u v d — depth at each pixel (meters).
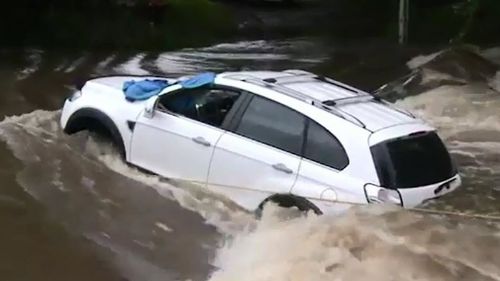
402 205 6.94
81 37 22.09
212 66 19.45
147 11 25.77
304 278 6.04
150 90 8.78
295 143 7.42
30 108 12.22
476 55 19.23
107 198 8.04
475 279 5.88
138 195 8.11
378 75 18.48
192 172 8.00
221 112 8.03
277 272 6.25
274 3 38.06
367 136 7.11
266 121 7.67
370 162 7.00
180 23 26.69
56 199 7.98
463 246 6.39
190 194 7.92
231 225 7.44
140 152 8.48
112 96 8.98
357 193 6.93
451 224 6.77
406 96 15.45
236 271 6.52
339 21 33.03
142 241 7.20
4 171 8.62
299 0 39.12
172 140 8.18
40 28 21.91
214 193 7.77
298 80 8.41
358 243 6.42
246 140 7.70
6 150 9.30
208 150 7.87
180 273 6.58
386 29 29.23
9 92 13.67
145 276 6.54
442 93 15.32
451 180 7.59
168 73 17.70
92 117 9.00
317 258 6.30
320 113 7.41
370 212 6.79
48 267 6.63
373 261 6.16
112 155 8.93
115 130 8.76
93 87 9.30
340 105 7.66
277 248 6.68
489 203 7.47
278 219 7.18
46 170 8.71
